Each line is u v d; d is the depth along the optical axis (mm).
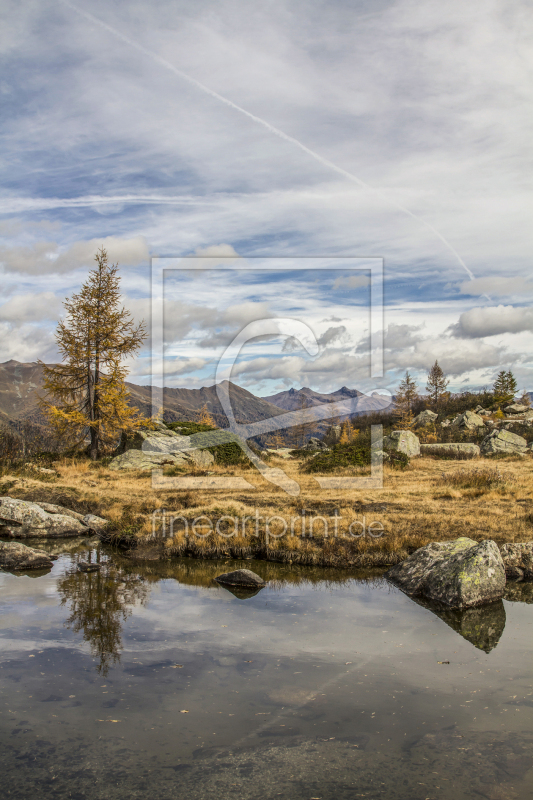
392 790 4039
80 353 26656
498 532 12102
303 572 10820
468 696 5637
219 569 11055
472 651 6859
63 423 26141
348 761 4457
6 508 14500
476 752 4578
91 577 10359
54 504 16484
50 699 5531
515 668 6336
